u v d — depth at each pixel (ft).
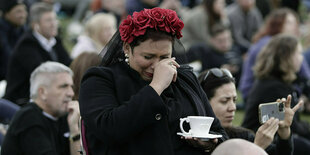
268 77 47.50
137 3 88.94
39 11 62.03
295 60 47.80
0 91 65.26
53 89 39.34
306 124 50.24
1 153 38.78
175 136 26.63
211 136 26.35
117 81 26.81
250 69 67.41
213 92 35.83
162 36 25.95
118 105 26.40
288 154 32.50
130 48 26.71
